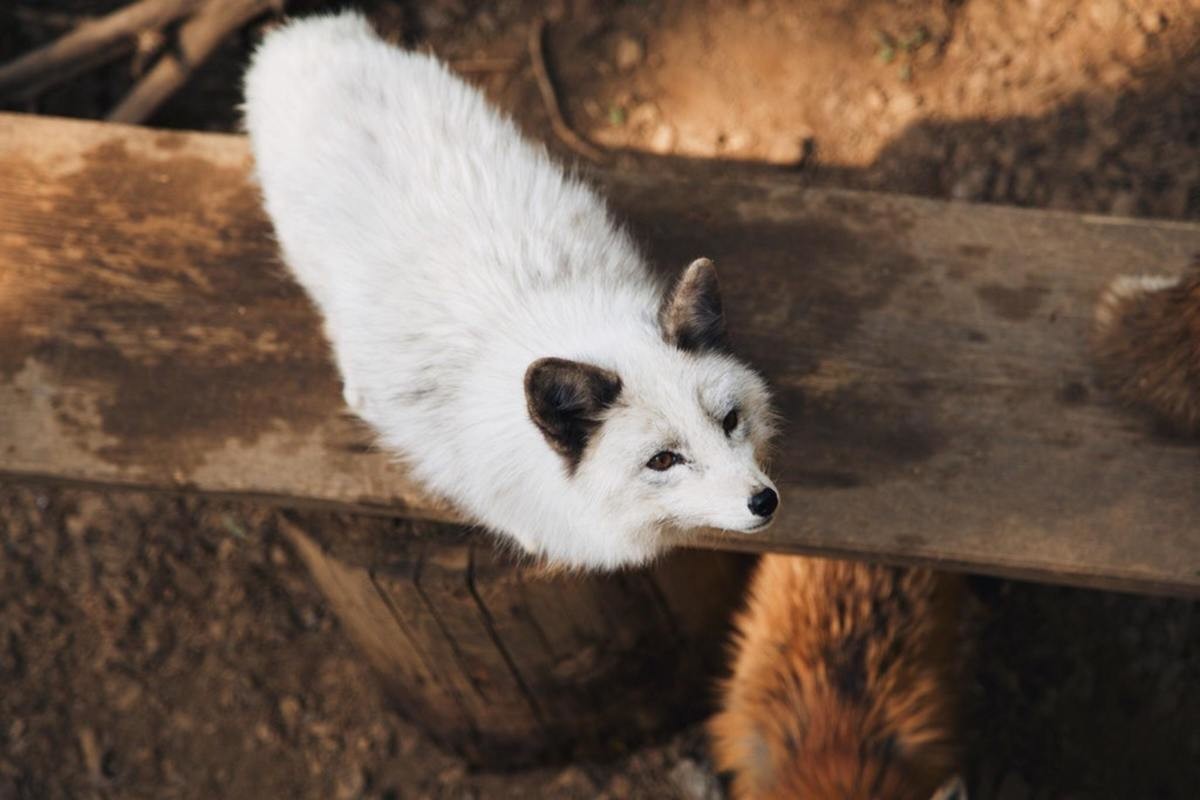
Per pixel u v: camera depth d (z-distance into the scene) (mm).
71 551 3254
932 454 2777
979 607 3191
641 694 3078
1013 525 2752
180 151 2900
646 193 2889
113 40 3375
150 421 2789
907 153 3334
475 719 3086
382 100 2756
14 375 2805
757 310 2838
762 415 2650
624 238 2771
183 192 2881
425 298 2686
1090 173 3297
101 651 3213
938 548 2748
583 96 3393
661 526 2654
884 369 2811
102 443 2783
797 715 2902
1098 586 2771
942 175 3320
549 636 2930
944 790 2754
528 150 2783
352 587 2852
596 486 2609
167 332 2822
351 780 3160
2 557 3250
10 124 2912
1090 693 3146
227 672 3205
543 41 3420
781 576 2951
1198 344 2729
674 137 3361
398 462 2760
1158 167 3287
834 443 2783
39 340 2818
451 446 2686
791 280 2850
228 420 2789
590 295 2674
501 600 2838
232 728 3182
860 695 2896
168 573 3246
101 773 3164
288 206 2744
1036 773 3117
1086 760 3117
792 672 2920
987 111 3342
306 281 2777
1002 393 2797
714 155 3350
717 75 3389
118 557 3252
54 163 2895
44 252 2854
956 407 2793
